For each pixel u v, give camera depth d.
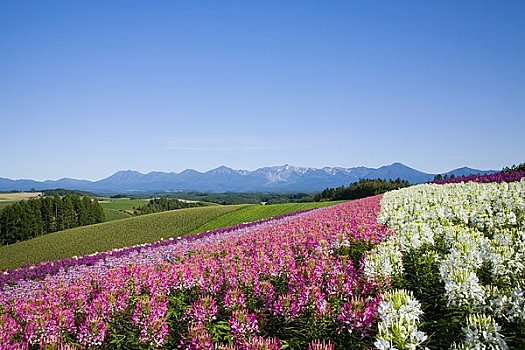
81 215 90.81
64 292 10.52
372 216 17.14
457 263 7.52
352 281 8.30
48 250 44.12
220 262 11.13
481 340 5.29
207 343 6.59
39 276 17.53
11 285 16.31
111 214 107.31
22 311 9.32
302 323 7.26
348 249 12.26
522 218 12.95
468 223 13.30
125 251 22.09
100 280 11.73
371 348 6.12
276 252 11.55
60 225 87.00
